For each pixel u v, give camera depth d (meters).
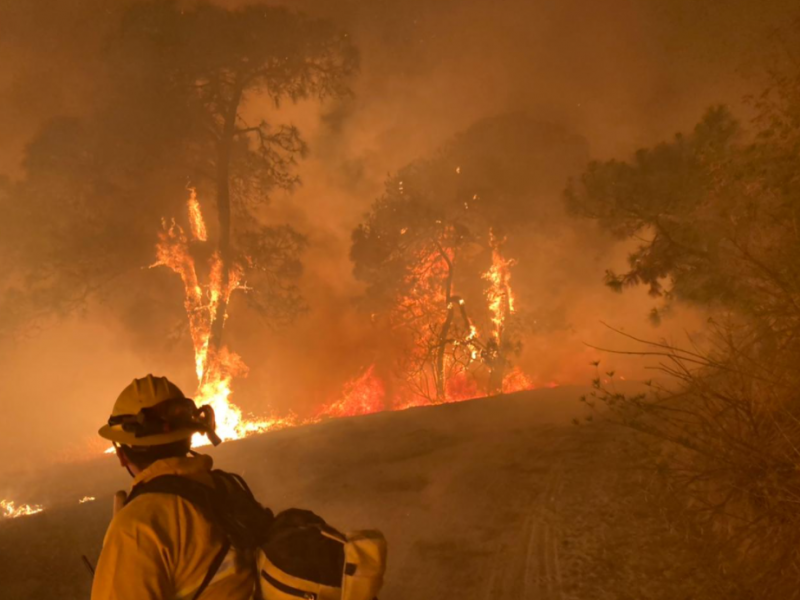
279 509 8.73
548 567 5.88
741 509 5.07
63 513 8.84
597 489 7.42
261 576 2.35
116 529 2.20
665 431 6.57
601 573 5.52
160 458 2.42
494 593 5.61
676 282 10.98
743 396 5.10
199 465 2.40
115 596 2.13
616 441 9.43
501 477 8.84
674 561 5.34
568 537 6.38
